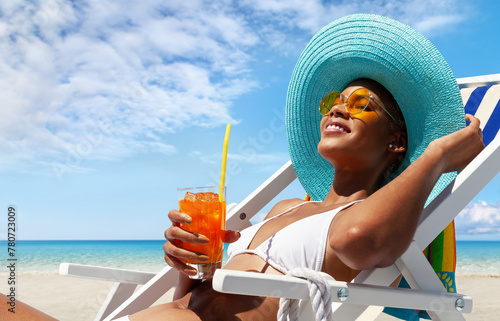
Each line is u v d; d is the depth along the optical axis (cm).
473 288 816
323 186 174
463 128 123
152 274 165
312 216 125
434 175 108
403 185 103
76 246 2402
